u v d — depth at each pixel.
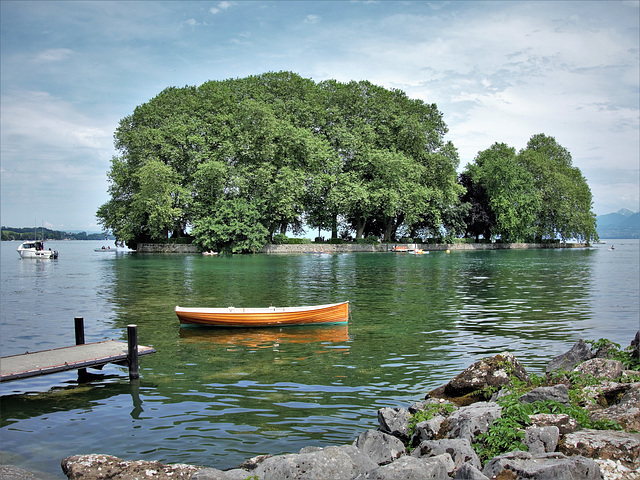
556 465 6.86
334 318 21.16
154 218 72.31
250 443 9.70
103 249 116.62
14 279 42.00
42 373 13.38
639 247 145.00
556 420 8.67
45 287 35.47
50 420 11.12
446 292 31.12
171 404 11.92
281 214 77.62
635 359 12.50
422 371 14.30
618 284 35.59
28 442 10.01
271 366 14.98
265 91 82.81
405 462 7.47
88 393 12.89
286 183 72.94
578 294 30.23
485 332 19.45
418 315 23.23
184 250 80.25
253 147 75.81
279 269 48.19
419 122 83.81
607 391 10.45
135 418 11.10
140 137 75.00
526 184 99.19
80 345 16.20
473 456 7.93
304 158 76.19
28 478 8.41
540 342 17.72
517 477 7.03
